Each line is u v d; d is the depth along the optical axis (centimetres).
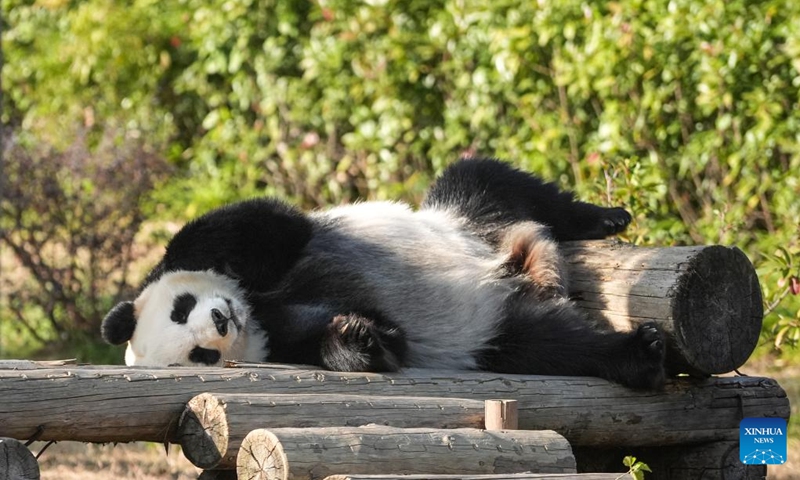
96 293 3481
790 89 3102
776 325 2316
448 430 1385
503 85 3428
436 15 3650
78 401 1351
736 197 3134
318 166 3862
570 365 1730
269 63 4022
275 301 1741
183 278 1756
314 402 1402
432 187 2077
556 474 1340
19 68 4706
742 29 3081
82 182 3466
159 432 1402
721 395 1772
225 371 1463
